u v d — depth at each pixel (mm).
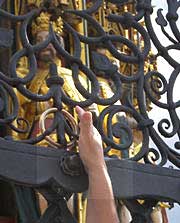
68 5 7664
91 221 5395
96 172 5516
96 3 6289
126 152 7336
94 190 5457
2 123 5785
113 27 8164
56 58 7543
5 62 7668
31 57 5961
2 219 7523
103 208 5398
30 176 5637
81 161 5703
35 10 6098
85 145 5586
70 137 5938
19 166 5621
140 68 6301
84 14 6242
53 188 5742
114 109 6141
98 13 8156
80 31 7797
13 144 5641
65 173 5715
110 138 6066
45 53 7492
